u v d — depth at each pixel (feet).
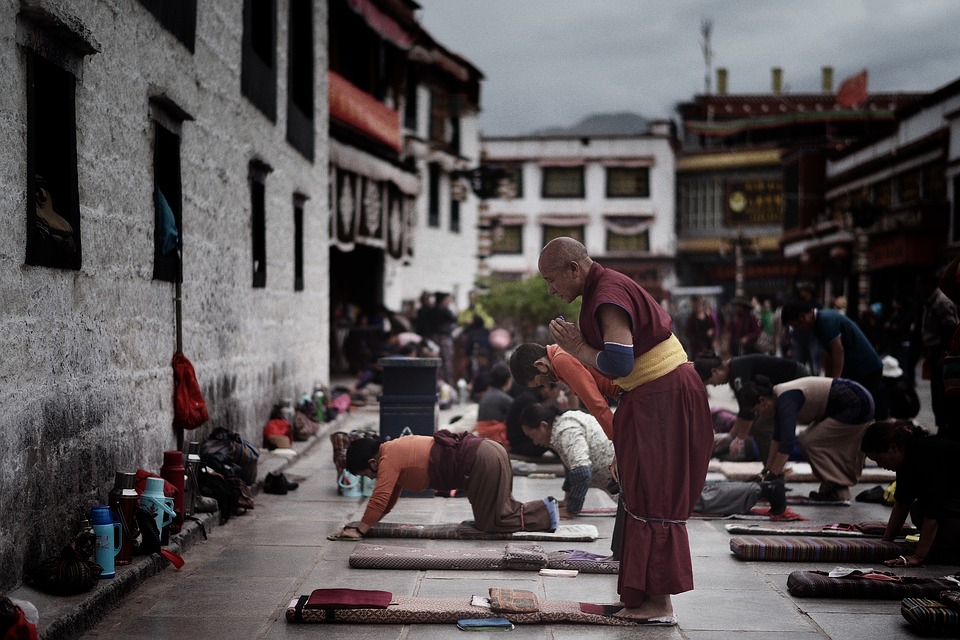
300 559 20.58
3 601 13.34
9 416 15.46
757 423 30.07
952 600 15.96
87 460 18.85
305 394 45.50
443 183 99.81
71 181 18.12
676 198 181.57
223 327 30.71
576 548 21.56
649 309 15.51
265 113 37.17
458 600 17.03
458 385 57.98
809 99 201.26
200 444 27.50
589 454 25.07
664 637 15.67
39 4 15.98
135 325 21.88
